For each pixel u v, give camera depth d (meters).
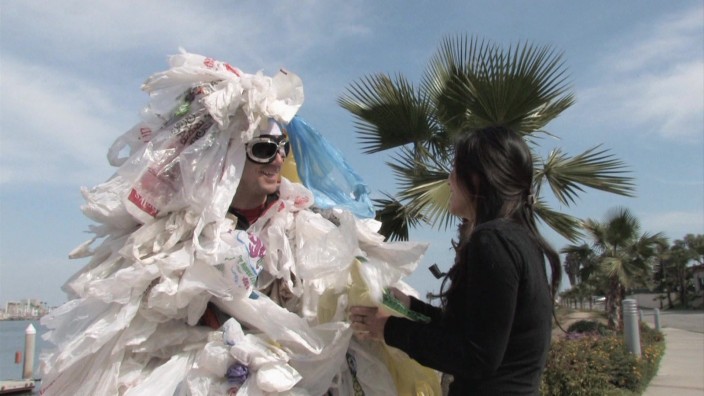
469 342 1.54
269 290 2.08
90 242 2.10
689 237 66.88
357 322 1.85
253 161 2.07
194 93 2.05
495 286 1.53
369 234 2.04
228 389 1.75
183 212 1.96
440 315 1.89
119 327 1.78
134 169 1.92
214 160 1.97
